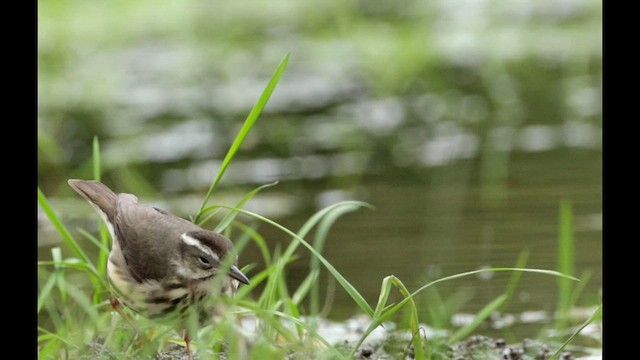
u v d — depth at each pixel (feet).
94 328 31.53
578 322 35.63
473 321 32.78
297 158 56.59
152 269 29.81
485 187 49.98
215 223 47.11
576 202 47.14
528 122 61.62
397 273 39.65
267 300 31.86
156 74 74.02
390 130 60.90
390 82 69.36
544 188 49.32
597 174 51.34
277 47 78.18
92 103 67.46
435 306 35.42
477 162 54.85
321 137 59.72
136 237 30.32
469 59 73.87
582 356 32.30
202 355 26.43
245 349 27.07
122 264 30.32
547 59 73.61
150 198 50.42
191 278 29.81
